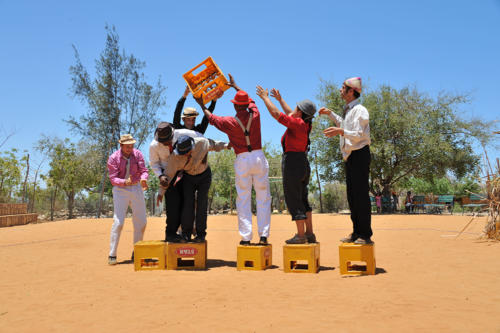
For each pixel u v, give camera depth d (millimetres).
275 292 4016
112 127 29297
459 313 3072
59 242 9625
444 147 23531
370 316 3074
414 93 25516
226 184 42250
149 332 2852
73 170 28281
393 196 26875
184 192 5664
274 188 38656
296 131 5266
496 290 3791
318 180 31141
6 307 3676
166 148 5797
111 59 29266
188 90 5859
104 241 9797
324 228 13578
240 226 5512
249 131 5426
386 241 8750
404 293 3787
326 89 25562
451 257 5895
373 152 23891
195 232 6055
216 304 3594
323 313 3205
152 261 6195
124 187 6469
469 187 30359
